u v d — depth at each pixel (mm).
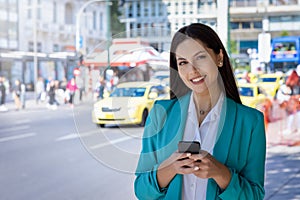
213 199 1430
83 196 5336
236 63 14172
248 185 1443
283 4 14852
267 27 14711
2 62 21734
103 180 6074
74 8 32219
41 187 5832
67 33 31250
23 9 27594
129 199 4965
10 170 6879
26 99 21578
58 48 30891
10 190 5719
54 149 8852
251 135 1491
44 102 20203
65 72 20172
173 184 1459
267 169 6461
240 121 1491
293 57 14180
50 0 30000
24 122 13711
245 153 1492
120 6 19875
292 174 6113
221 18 5758
